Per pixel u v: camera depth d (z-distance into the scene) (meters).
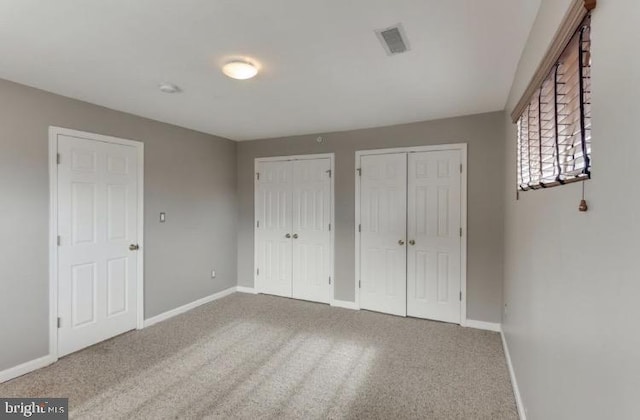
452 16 1.67
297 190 4.46
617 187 0.79
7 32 1.80
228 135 4.46
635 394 0.70
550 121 1.48
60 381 2.41
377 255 3.96
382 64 2.23
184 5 1.56
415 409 2.09
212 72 2.35
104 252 3.12
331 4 1.56
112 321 3.19
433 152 3.66
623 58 0.76
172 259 3.82
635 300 0.71
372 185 3.98
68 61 2.16
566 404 1.18
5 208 2.43
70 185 2.84
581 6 0.96
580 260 1.05
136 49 2.01
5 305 2.43
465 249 3.51
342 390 2.31
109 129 3.16
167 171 3.76
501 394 2.26
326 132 4.24
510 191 2.75
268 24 1.74
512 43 1.94
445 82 2.55
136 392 2.27
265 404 2.14
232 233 4.79
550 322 1.40
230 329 3.43
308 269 4.41
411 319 3.72
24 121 2.54
